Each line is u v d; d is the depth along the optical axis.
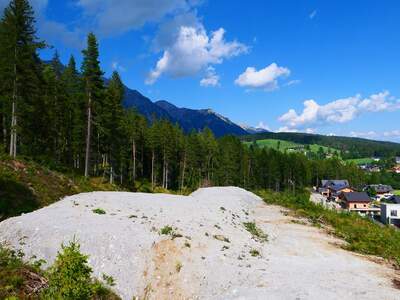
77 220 17.17
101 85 47.62
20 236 15.61
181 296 12.77
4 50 36.50
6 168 27.27
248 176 106.94
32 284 11.23
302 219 28.42
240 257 16.06
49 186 28.75
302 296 11.84
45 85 51.41
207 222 20.34
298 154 159.75
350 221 29.34
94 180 47.78
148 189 72.62
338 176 166.00
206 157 100.38
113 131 57.16
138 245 14.85
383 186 159.62
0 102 40.19
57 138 59.91
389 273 15.73
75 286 9.30
